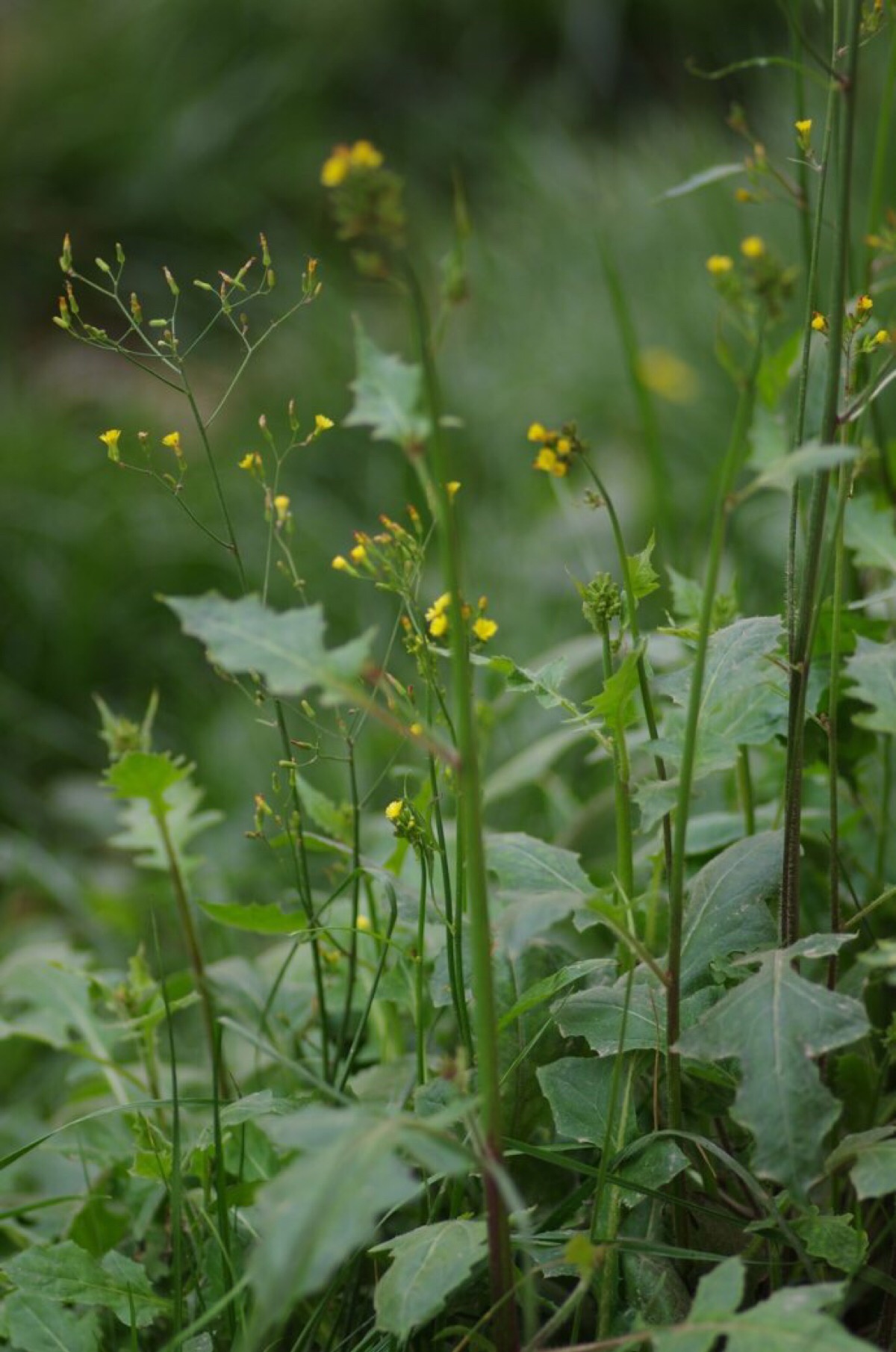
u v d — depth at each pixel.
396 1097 0.98
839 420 0.89
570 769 1.50
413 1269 0.87
